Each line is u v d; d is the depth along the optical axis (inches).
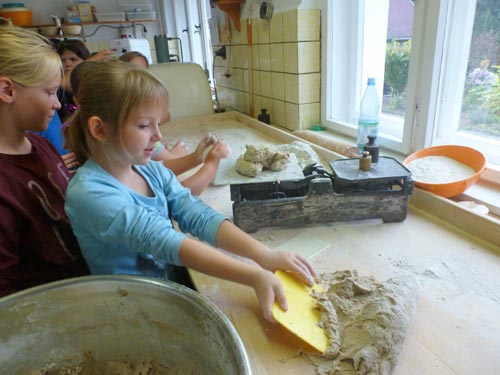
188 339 22.7
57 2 138.9
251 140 62.4
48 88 28.5
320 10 59.0
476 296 24.7
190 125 74.7
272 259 26.4
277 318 22.0
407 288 24.0
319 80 63.6
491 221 30.2
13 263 28.3
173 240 25.0
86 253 28.1
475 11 40.3
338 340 21.1
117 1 146.5
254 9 71.3
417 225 34.0
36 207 29.8
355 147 49.1
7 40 26.1
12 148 29.7
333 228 34.1
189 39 136.6
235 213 33.1
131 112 23.6
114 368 25.4
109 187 25.9
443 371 19.5
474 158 39.1
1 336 22.2
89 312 23.9
